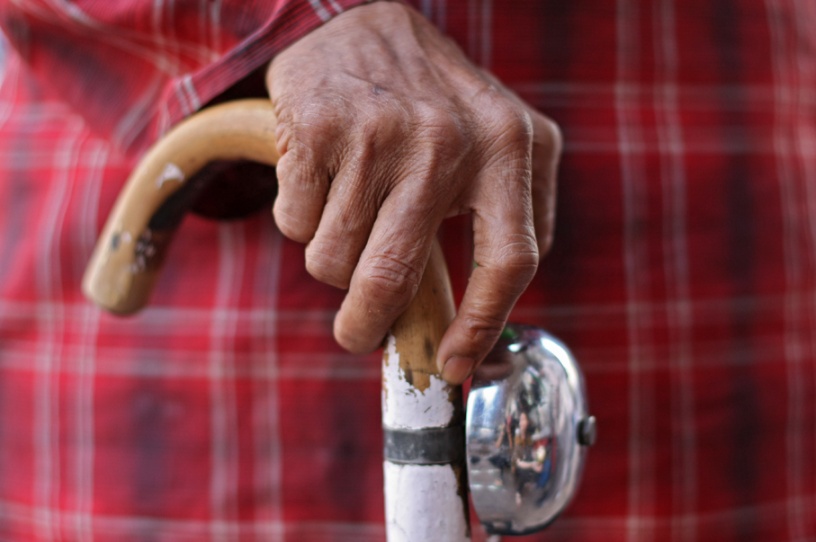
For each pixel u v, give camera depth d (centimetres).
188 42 53
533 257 35
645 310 71
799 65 74
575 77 68
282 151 39
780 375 75
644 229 70
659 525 72
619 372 71
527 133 36
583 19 67
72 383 76
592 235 69
